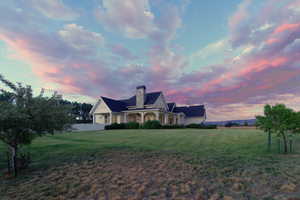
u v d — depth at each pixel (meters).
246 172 4.87
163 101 29.36
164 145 9.59
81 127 22.42
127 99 32.41
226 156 6.90
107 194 3.80
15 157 5.52
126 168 5.53
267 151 8.25
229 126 32.44
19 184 4.64
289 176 4.45
